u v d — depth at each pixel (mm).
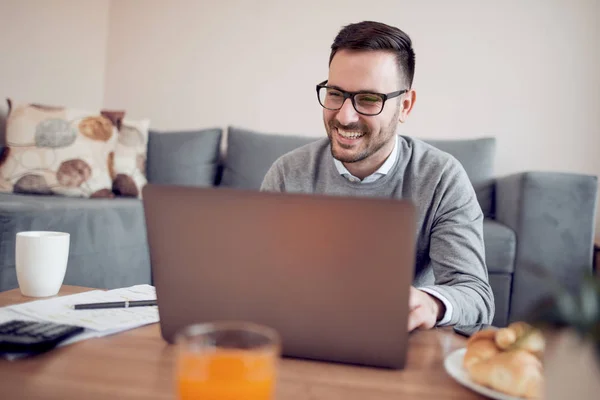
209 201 675
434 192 1378
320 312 676
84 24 3252
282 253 667
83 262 1998
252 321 693
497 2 2977
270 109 3219
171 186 688
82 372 639
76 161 2627
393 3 3070
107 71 3410
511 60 2973
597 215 2865
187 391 453
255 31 3225
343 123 1324
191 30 3305
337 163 1458
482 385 623
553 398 460
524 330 638
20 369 639
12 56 2803
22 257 1006
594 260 2555
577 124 2912
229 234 677
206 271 692
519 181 2357
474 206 1364
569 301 437
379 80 1307
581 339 427
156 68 3352
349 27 1352
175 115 3340
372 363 687
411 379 661
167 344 756
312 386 623
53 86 3068
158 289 718
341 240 651
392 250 641
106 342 754
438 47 3039
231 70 3260
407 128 3082
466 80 3020
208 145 2990
